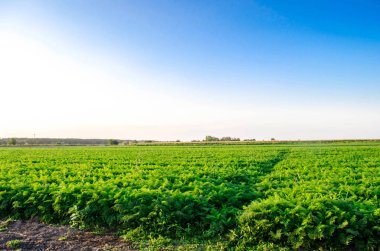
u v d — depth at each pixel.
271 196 12.11
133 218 10.47
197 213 10.66
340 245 8.78
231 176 17.88
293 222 9.32
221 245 9.12
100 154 40.12
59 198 11.68
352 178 16.59
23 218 11.76
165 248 9.03
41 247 9.05
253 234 9.30
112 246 9.19
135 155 37.06
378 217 9.11
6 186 13.38
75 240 9.63
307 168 21.33
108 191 12.09
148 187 13.52
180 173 19.05
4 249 8.82
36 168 21.58
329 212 9.16
